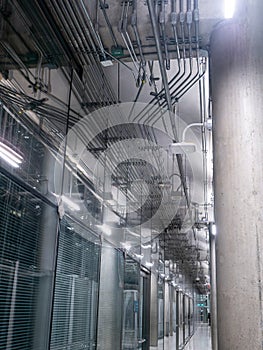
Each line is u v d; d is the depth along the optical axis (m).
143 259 7.70
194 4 2.82
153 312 9.51
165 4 2.91
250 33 2.88
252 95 2.75
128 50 3.09
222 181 2.71
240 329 2.41
